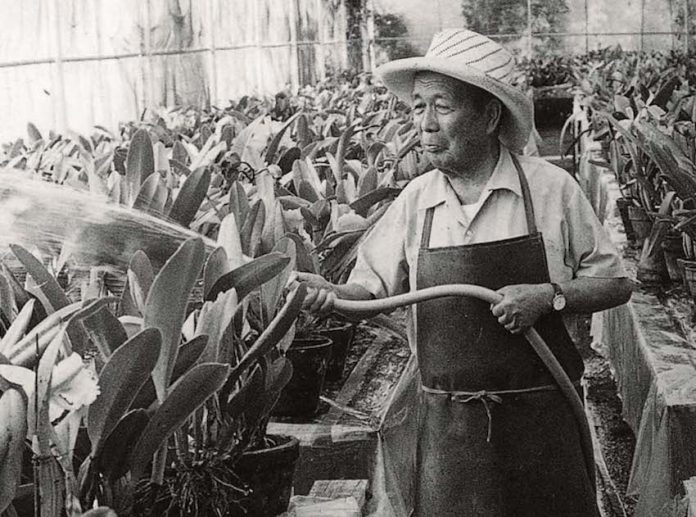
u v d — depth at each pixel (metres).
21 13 5.61
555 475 2.43
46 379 1.56
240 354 2.33
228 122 6.14
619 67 13.52
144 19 8.16
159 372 1.78
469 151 2.38
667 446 3.31
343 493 2.93
